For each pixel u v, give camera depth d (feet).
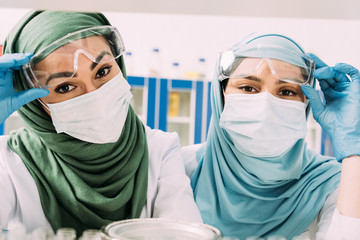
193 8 2.30
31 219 4.46
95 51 4.25
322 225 4.81
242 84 4.96
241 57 4.90
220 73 5.02
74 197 4.65
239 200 5.31
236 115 4.90
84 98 4.37
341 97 4.77
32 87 4.23
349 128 4.51
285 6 2.22
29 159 4.77
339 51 14.25
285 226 5.18
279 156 4.99
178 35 14.08
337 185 5.22
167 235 2.31
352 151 4.38
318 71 4.68
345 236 3.94
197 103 12.80
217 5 2.23
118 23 13.96
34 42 4.58
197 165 5.95
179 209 4.65
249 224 5.23
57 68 4.11
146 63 13.89
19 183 4.54
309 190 5.27
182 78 12.86
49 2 2.29
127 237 2.27
